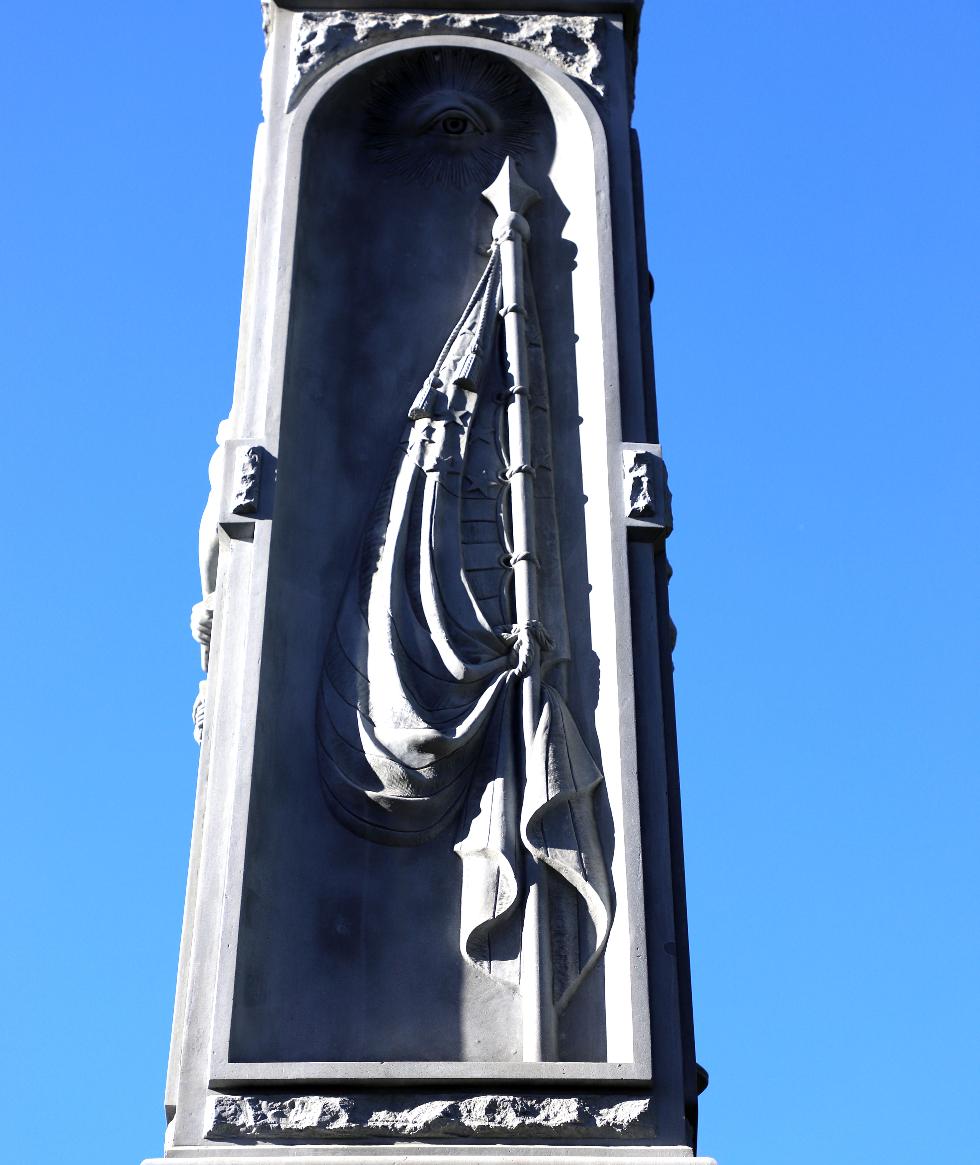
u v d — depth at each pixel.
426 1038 8.09
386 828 8.45
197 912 8.10
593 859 8.31
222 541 8.95
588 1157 7.55
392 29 10.47
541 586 8.98
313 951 8.23
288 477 9.19
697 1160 7.51
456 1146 7.59
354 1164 7.52
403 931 8.30
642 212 10.22
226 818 8.29
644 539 9.05
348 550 9.16
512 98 10.50
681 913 8.30
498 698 8.67
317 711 8.68
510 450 9.30
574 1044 8.02
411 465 9.20
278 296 9.62
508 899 8.25
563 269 9.99
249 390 9.37
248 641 8.62
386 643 8.68
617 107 10.36
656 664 8.73
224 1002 7.85
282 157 10.11
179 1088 7.73
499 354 9.64
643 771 8.48
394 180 10.35
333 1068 7.68
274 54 10.49
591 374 9.59
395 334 9.85
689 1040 8.03
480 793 8.49
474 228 10.20
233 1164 7.50
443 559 8.94
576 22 10.56
